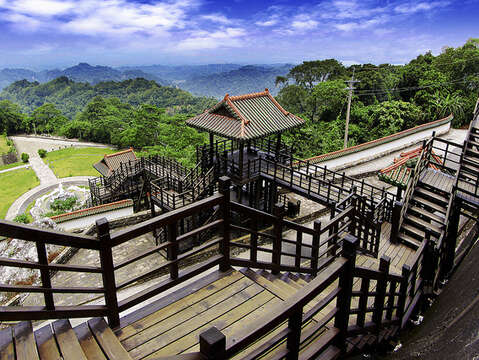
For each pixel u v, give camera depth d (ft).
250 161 47.67
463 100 121.80
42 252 9.34
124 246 50.60
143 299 11.88
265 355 10.51
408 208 32.24
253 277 14.19
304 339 10.42
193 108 478.59
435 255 24.13
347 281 10.96
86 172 174.91
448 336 19.48
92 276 45.06
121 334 10.96
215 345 6.53
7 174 176.76
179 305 12.36
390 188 67.46
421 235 30.04
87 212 62.85
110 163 83.66
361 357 15.72
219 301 12.69
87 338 10.15
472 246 34.94
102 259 10.27
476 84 137.80
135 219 56.34
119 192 67.26
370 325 14.16
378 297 14.11
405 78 139.64
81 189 127.75
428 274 24.91
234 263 14.67
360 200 33.06
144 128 189.78
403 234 31.35
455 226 31.12
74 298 40.96
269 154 54.95
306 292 9.11
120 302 11.28
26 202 134.10
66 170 177.88
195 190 51.06
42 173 174.19
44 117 321.52
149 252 11.58
